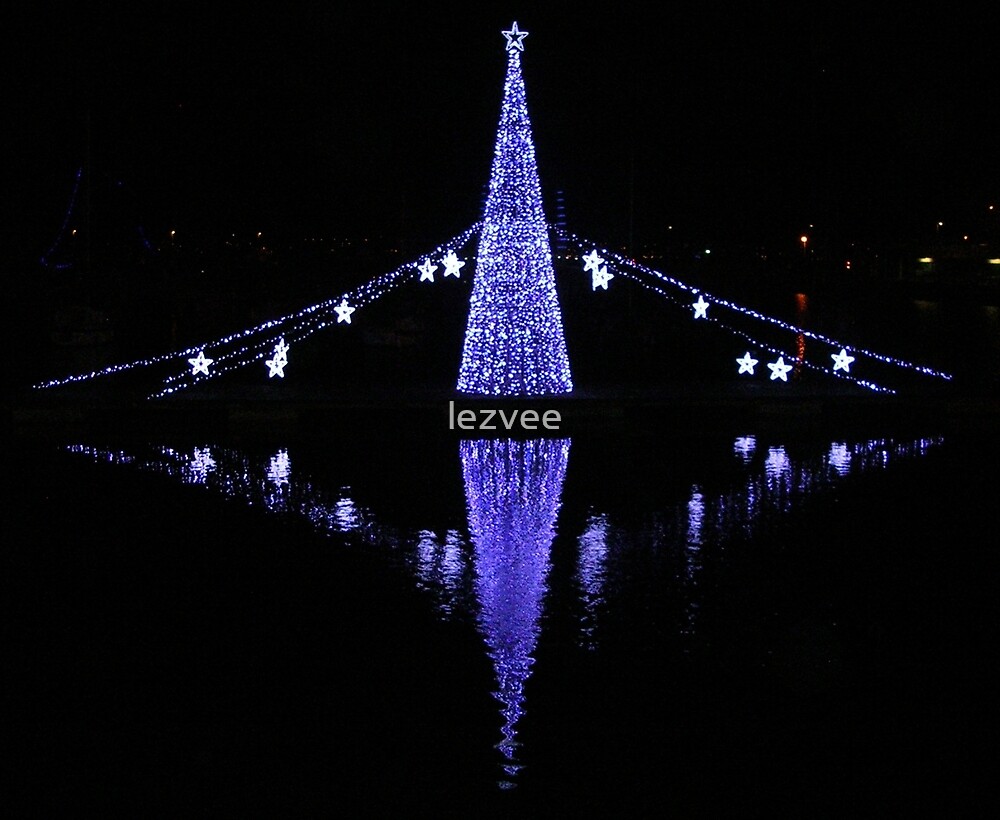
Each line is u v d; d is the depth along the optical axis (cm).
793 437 1545
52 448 1445
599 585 916
